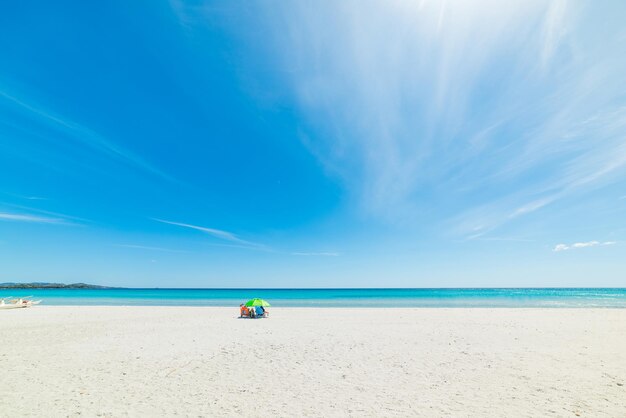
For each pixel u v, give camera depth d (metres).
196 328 15.23
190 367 8.52
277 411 5.70
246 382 7.29
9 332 14.09
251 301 20.25
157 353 10.09
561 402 6.00
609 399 6.12
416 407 5.84
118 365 8.71
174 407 5.89
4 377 7.66
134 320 18.30
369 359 9.31
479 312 22.62
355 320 18.23
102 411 5.70
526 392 6.54
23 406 5.92
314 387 6.94
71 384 7.15
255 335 13.25
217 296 65.06
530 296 56.94
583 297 52.31
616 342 11.45
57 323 16.97
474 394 6.46
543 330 14.11
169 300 47.56
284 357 9.57
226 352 10.22
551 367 8.33
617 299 45.53
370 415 5.51
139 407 5.88
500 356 9.55
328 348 10.77
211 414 5.58
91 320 18.30
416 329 14.71
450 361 9.05
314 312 23.38
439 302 40.34
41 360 9.23
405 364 8.76
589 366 8.39
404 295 66.06
